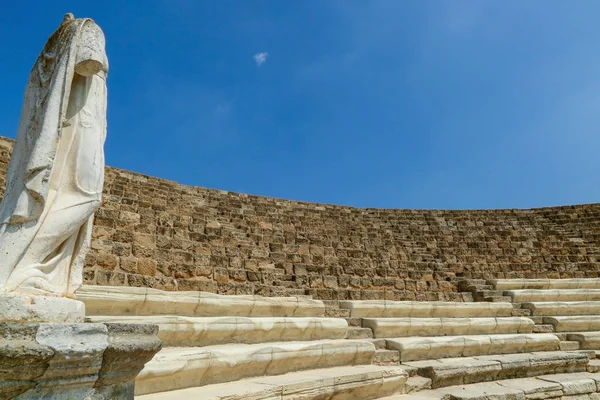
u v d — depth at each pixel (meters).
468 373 8.12
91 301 5.93
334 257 14.21
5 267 3.12
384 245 16.08
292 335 7.46
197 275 10.62
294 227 15.47
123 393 3.38
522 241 17.44
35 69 3.89
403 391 7.30
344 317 9.55
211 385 5.44
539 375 8.95
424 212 19.33
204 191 15.48
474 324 10.30
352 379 6.46
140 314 6.40
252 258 12.48
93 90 3.92
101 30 3.95
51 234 3.36
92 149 3.76
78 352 2.94
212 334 6.22
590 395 8.38
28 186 3.27
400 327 9.32
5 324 2.77
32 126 3.57
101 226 10.20
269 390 5.32
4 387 2.70
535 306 11.96
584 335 10.76
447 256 16.16
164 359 4.93
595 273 15.42
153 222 11.99
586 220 18.73
